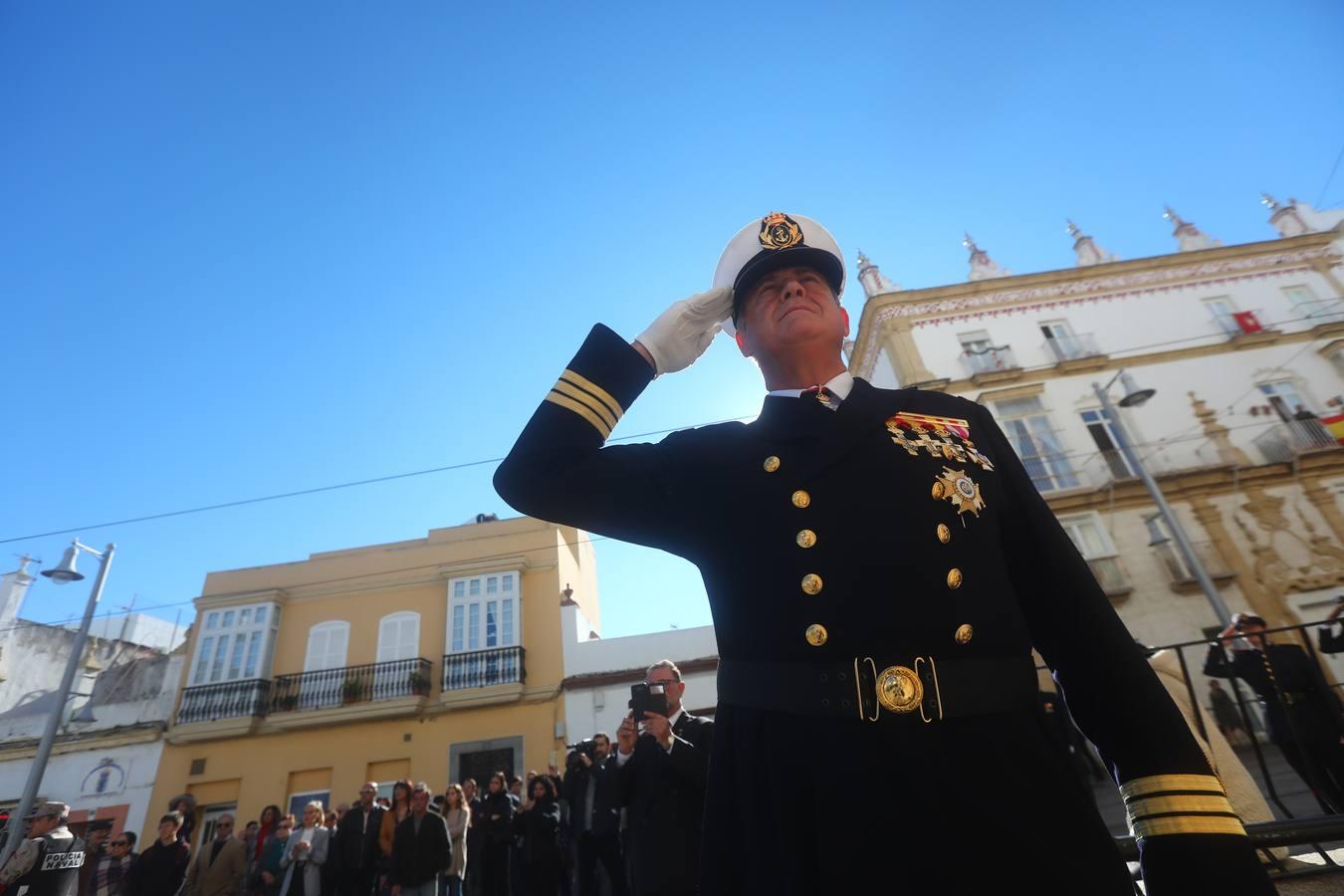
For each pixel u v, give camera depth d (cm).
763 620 91
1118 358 1852
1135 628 1532
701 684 1609
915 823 73
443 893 786
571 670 1688
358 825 830
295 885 817
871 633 84
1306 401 1788
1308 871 217
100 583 1422
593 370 112
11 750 1638
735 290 126
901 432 103
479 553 1850
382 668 1711
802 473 98
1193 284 1969
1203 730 335
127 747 1648
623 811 439
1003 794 75
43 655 1934
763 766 85
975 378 1822
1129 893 73
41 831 634
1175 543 1606
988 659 85
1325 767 364
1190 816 77
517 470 104
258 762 1631
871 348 2073
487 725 1638
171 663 1769
